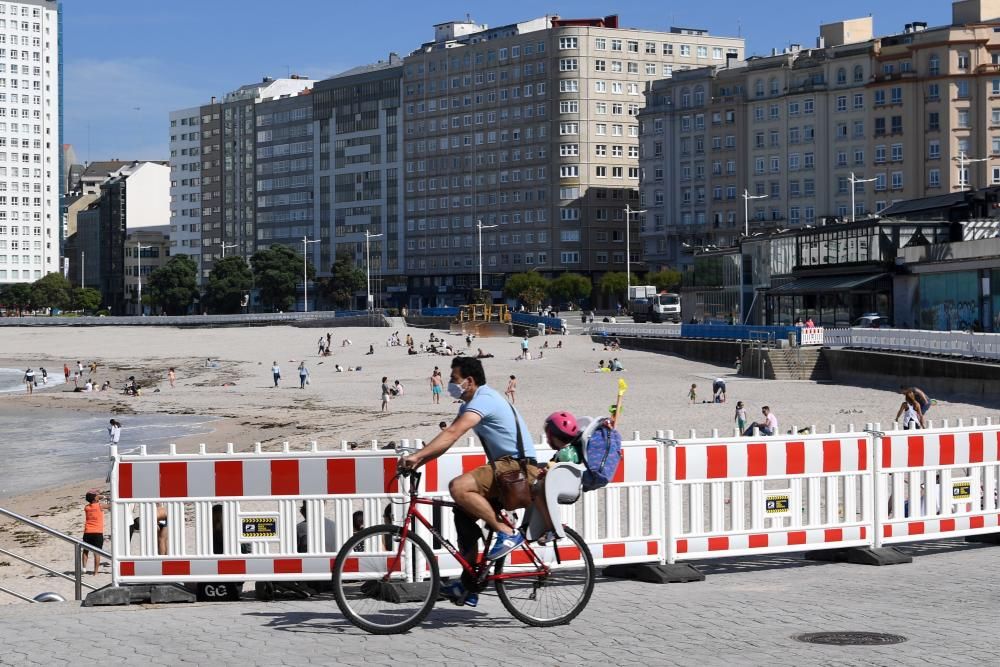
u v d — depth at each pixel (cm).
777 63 16075
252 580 1288
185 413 7925
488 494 1092
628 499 1366
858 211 15312
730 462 1402
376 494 1273
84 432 7044
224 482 1291
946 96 14512
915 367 6031
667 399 6344
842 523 1468
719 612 1157
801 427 4744
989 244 7150
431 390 8119
